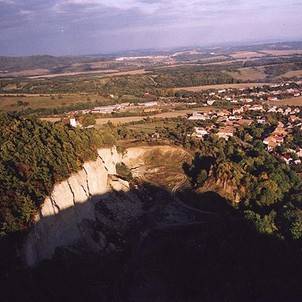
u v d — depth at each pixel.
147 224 119.44
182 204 130.88
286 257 95.31
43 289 82.50
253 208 121.31
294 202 120.75
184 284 93.62
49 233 93.25
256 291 87.06
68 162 112.00
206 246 103.44
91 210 113.12
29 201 89.81
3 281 77.06
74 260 95.56
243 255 96.25
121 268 99.81
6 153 101.06
